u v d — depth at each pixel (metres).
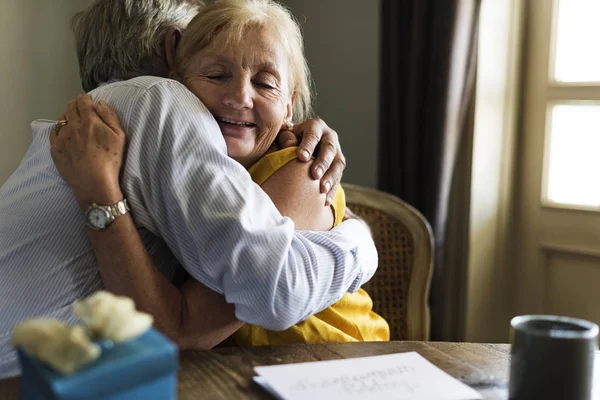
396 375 0.81
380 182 2.02
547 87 1.99
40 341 0.55
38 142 1.02
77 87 2.11
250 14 1.08
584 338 0.70
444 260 2.06
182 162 0.93
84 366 0.55
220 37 1.06
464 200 2.01
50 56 2.02
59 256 0.94
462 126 1.91
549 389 0.70
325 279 0.96
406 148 1.94
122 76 1.18
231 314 0.96
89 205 0.91
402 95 1.95
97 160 0.91
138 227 0.97
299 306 0.92
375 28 2.22
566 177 2.01
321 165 1.12
